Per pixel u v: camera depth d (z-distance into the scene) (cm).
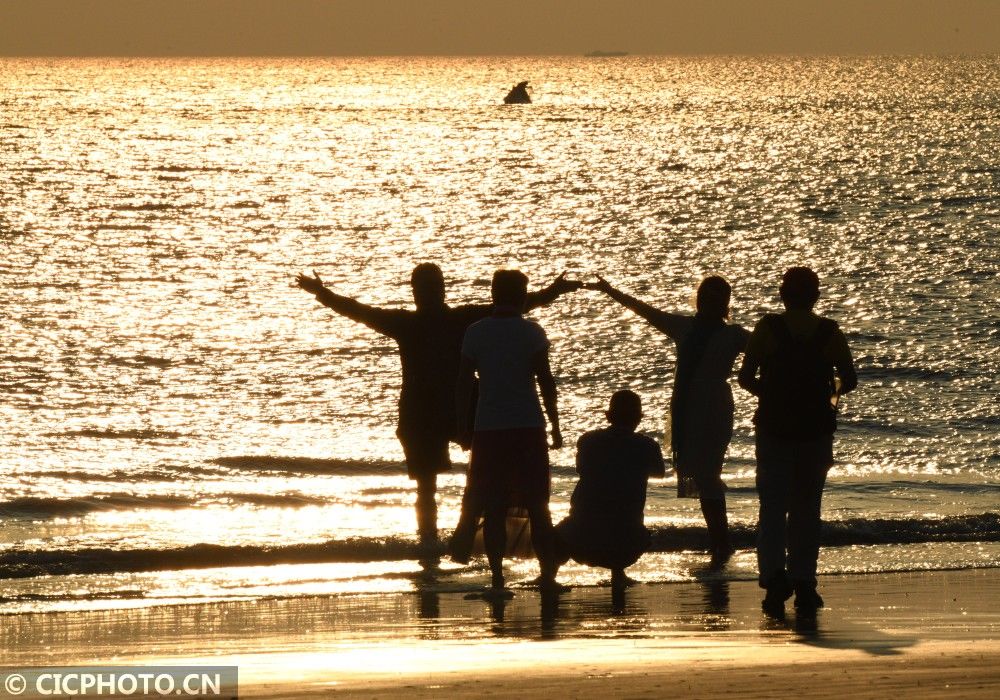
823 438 2812
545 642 2448
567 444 6656
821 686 1858
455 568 3422
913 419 7294
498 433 3086
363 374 8581
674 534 3825
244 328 10219
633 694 1817
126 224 17750
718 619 2745
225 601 3016
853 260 14438
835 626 2625
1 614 2850
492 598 3055
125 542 3559
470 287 13412
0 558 3341
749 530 3878
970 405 7656
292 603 2991
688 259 15000
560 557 3123
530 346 3103
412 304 12362
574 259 15188
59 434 6588
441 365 3566
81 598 3031
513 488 3105
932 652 2231
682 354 3556
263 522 4003
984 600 2964
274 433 6794
